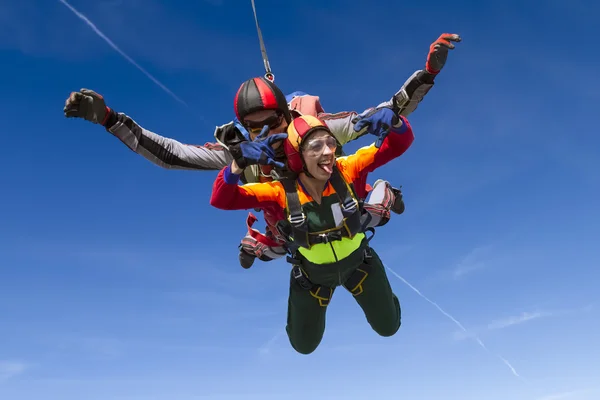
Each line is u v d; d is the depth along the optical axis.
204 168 4.70
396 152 4.34
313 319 5.42
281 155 4.21
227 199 4.10
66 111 4.02
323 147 3.97
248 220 5.41
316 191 4.27
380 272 5.35
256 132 4.28
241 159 3.83
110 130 4.26
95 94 4.03
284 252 5.36
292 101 4.88
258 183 4.34
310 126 3.98
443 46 4.01
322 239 4.40
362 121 3.98
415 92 4.17
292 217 4.23
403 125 4.22
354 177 4.39
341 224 4.36
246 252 5.42
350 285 5.26
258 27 4.55
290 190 4.22
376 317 5.61
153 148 4.42
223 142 4.49
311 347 5.76
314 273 4.84
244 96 4.20
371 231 4.92
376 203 4.86
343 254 4.69
